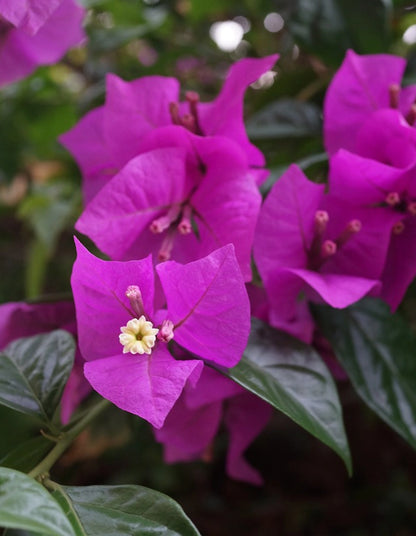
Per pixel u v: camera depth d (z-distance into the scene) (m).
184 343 0.31
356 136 0.37
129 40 0.52
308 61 0.48
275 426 0.97
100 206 0.33
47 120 0.61
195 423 0.37
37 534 0.28
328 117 0.37
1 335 0.37
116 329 0.31
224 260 0.30
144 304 0.31
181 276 0.30
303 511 0.92
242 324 0.30
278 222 0.34
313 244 0.34
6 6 0.32
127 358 0.30
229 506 0.95
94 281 0.31
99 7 0.56
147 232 0.34
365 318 0.36
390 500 0.89
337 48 0.41
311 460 0.97
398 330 0.35
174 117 0.35
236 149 0.34
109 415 0.79
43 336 0.34
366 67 0.37
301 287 0.35
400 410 0.34
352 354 0.35
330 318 0.36
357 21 0.40
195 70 0.62
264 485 0.97
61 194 0.65
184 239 0.34
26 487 0.27
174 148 0.33
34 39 0.43
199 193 0.34
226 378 0.35
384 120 0.35
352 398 0.61
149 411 0.29
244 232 0.33
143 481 0.92
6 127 0.61
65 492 0.30
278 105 0.42
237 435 0.39
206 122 0.35
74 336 0.37
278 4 0.42
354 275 0.35
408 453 0.90
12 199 0.74
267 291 0.34
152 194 0.33
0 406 0.46
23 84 0.58
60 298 0.37
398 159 0.36
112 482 0.92
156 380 0.29
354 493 0.92
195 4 0.54
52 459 0.32
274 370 0.33
